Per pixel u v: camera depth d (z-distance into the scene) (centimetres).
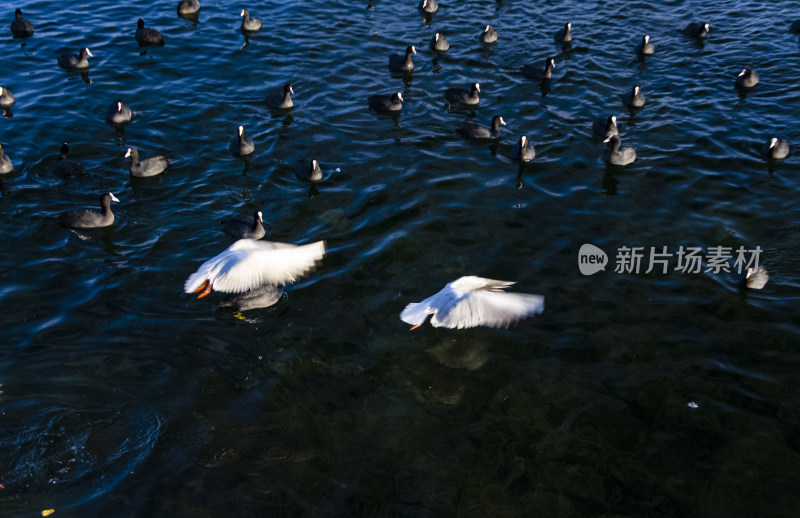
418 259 1647
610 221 1817
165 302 1499
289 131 2216
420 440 1198
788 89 2545
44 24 2927
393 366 1348
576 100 2477
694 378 1333
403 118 2328
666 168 2073
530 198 1906
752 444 1198
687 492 1116
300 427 1216
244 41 2827
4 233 1698
